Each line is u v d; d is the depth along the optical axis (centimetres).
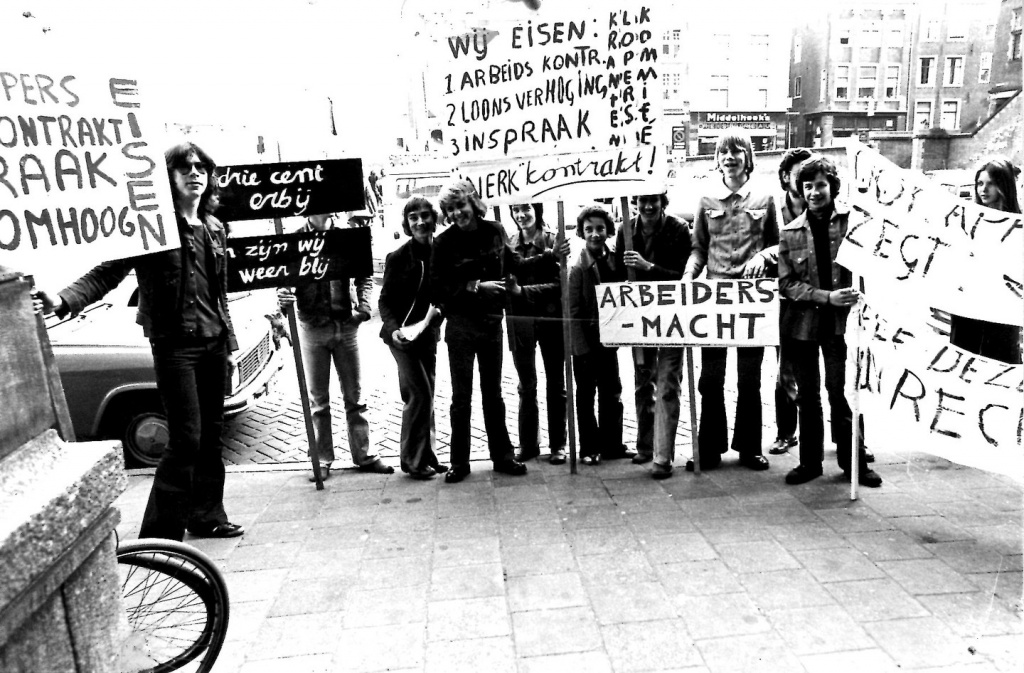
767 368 677
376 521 365
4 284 145
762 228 392
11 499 136
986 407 302
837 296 347
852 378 354
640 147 377
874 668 229
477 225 394
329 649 254
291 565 320
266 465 468
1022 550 299
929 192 309
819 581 283
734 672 230
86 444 165
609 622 262
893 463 411
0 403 141
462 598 284
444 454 490
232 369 490
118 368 453
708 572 294
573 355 424
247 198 369
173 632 239
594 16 366
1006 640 238
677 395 401
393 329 409
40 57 253
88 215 267
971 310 303
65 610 152
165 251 306
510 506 375
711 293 384
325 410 438
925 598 267
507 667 238
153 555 223
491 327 404
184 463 330
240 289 381
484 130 391
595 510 364
